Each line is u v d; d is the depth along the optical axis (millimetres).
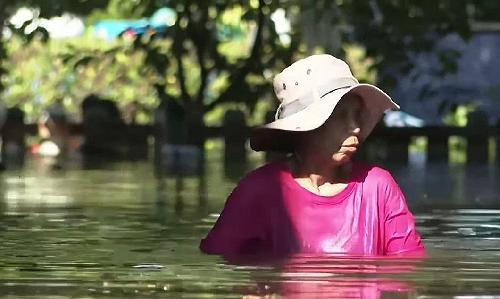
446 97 34406
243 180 7648
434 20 25328
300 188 7484
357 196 7449
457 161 28625
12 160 26609
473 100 34469
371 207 7430
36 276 6770
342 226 7410
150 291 6164
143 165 24453
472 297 5934
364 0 24672
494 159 28672
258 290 6137
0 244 8562
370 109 7484
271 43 26188
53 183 17578
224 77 30938
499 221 10891
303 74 7457
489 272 6832
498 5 28188
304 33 25703
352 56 30688
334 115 7418
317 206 7438
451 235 9430
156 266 7148
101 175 20141
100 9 24172
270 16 26016
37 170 22125
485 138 28641
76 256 7754
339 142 7402
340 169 7582
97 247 8344
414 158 29859
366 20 25391
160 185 16969
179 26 26250
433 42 26672
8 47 28234
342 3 24484
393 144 28484
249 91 27969
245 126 28203
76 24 38062
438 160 28844
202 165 24609
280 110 7590
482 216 11523
